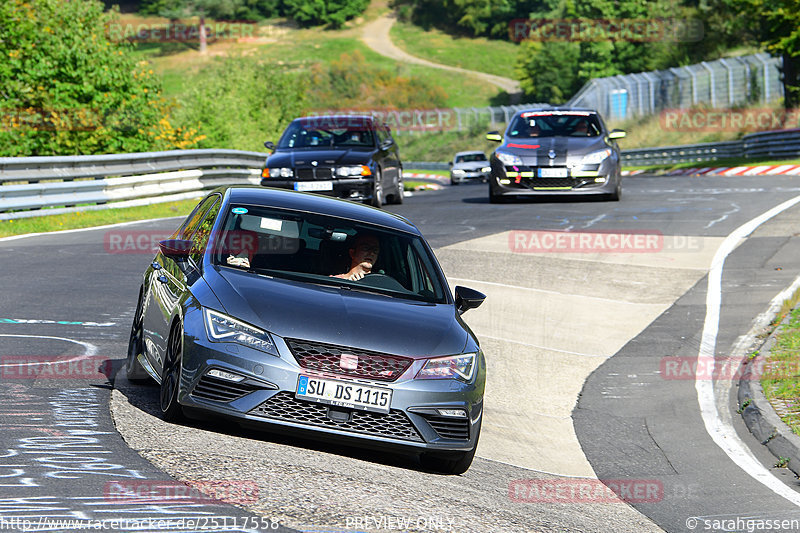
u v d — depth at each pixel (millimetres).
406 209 52750
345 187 47719
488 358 25406
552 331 28000
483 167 112188
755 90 129125
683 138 132000
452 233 42594
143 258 35781
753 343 26719
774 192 56531
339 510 12086
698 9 198000
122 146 72812
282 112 124750
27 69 69750
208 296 15266
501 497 14789
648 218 45625
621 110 157375
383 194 50844
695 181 67750
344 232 17766
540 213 48219
